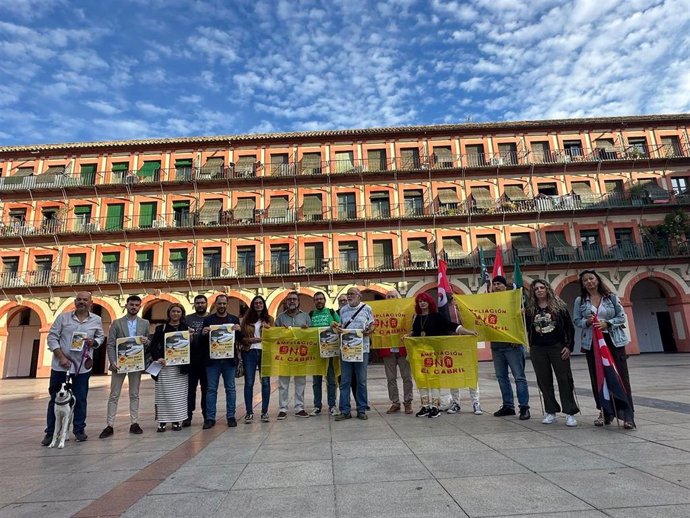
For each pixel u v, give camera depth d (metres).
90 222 29.53
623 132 31.03
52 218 29.78
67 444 5.75
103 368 28.66
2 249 28.97
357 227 29.30
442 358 6.89
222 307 7.06
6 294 28.17
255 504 3.22
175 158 30.92
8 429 7.33
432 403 6.82
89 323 6.25
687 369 14.64
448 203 29.58
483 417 6.55
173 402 6.48
